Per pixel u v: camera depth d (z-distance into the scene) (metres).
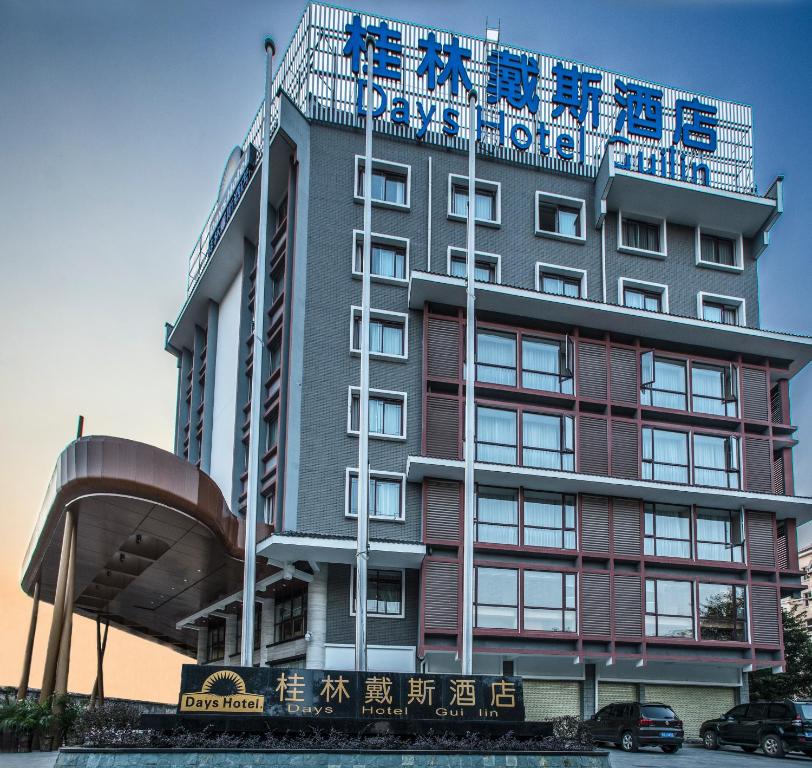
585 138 41.75
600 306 36.72
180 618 51.91
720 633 36.25
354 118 39.06
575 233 40.84
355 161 38.69
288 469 34.41
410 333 36.97
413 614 33.97
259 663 38.41
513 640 33.75
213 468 46.47
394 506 35.09
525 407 35.97
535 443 35.94
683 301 41.19
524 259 39.56
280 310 38.56
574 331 37.28
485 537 34.53
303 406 35.38
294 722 20.97
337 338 36.47
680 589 36.38
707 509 37.81
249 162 41.16
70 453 28.84
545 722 22.89
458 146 40.03
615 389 37.22
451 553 33.97
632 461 36.69
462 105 40.59
